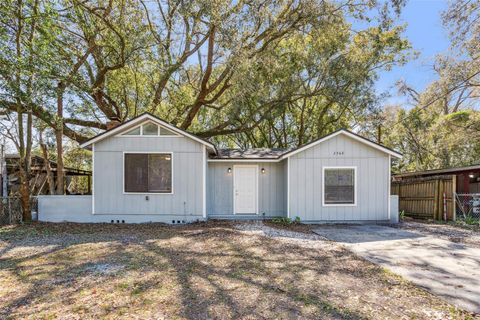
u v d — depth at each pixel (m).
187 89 18.97
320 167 10.58
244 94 16.23
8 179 13.78
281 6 14.91
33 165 15.84
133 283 4.22
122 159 10.33
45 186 17.20
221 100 19.50
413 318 3.23
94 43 13.27
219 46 15.08
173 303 3.56
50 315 3.27
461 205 10.97
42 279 4.42
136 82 16.06
